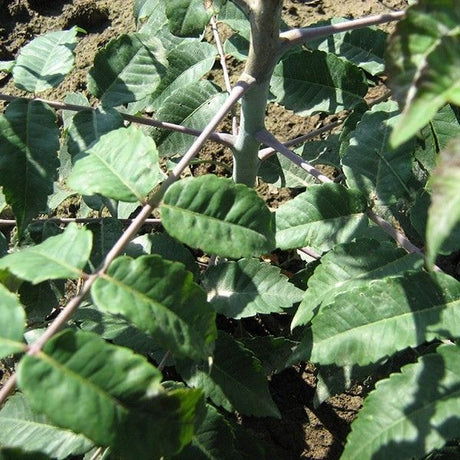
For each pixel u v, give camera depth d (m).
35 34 0.96
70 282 0.73
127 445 0.33
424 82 0.28
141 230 0.75
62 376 0.33
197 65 0.65
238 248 0.40
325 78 0.59
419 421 0.38
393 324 0.41
